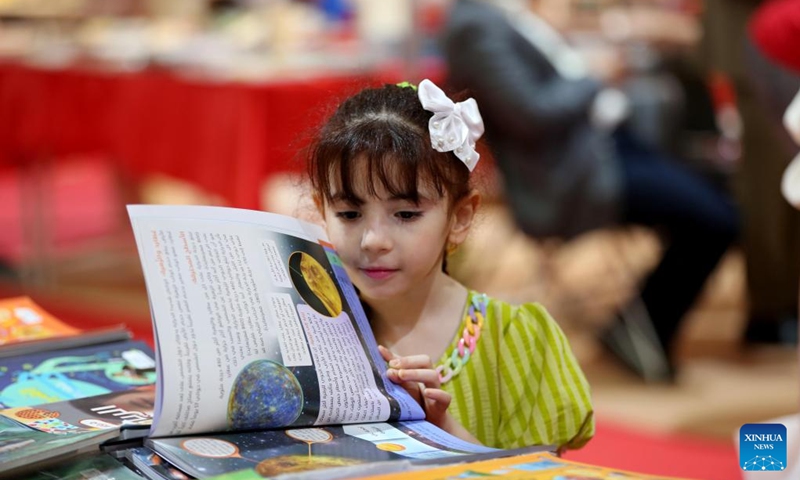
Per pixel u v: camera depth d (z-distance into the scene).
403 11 5.19
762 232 5.20
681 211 4.68
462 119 1.72
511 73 4.52
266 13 5.31
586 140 4.62
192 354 1.38
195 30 5.79
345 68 4.74
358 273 1.68
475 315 1.88
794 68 3.71
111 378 1.75
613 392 4.69
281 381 1.44
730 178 5.48
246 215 1.60
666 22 5.58
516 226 4.98
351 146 1.62
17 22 6.27
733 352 5.39
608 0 5.93
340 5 6.12
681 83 5.76
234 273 1.50
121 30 5.98
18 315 1.99
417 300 1.84
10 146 5.57
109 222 7.65
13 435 1.43
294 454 1.34
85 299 5.78
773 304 5.36
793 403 4.54
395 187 1.62
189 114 4.71
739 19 4.90
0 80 5.56
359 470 1.24
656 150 4.97
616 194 4.61
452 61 4.65
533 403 1.83
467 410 1.82
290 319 1.51
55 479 1.38
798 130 2.83
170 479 1.32
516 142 4.65
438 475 1.24
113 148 5.18
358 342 1.60
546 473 1.26
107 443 1.43
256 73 4.70
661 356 4.89
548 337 1.88
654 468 3.61
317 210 1.82
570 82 4.56
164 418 1.36
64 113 5.36
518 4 5.02
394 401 1.56
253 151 4.42
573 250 7.07
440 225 1.68
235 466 1.29
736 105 5.06
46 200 6.80
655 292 4.90
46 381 1.71
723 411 4.41
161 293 1.41
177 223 1.50
